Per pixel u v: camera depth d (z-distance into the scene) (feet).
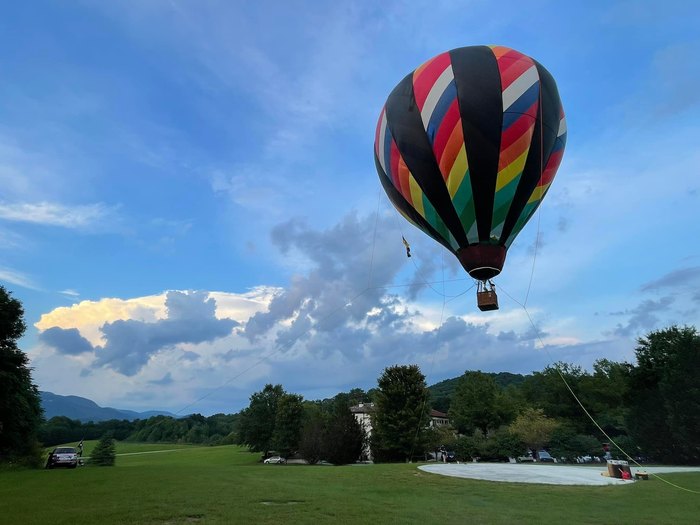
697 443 145.79
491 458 189.67
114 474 73.67
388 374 177.68
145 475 71.77
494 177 54.34
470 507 48.03
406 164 58.23
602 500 54.75
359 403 326.44
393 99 60.85
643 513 46.96
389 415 171.94
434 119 55.52
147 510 40.86
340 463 168.14
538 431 188.96
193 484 59.82
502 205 55.52
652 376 164.14
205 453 304.30
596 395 238.68
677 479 76.79
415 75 59.72
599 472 86.99
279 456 242.78
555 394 250.37
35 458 116.06
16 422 115.75
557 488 64.03
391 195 64.75
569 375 248.11
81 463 142.31
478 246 57.21
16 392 115.96
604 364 246.47
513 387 303.48
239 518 38.40
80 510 40.70
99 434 328.90
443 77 56.54
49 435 315.17
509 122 54.03
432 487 63.16
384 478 72.08
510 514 44.55
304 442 174.81
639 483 70.69
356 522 38.19
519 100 54.65
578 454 184.03
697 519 44.09
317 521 38.11
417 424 170.19
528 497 56.03
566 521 41.83
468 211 55.93
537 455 191.21
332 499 49.83
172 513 39.68
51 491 52.65
